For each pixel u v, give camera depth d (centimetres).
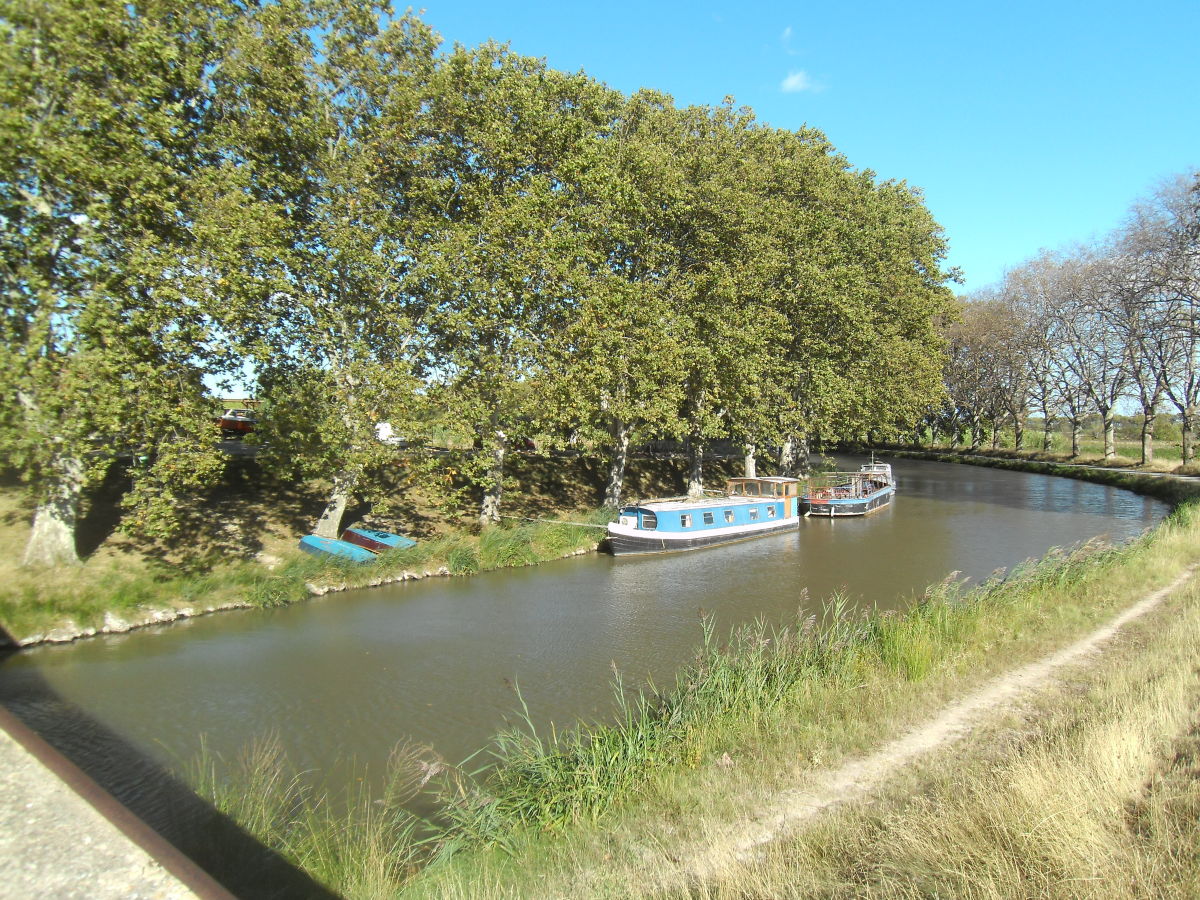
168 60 1919
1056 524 3550
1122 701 998
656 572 2567
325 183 2325
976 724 1019
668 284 3291
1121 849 618
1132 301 4309
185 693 1432
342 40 2322
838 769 904
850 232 4019
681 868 695
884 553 2878
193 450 2025
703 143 3422
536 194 2620
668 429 3164
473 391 2638
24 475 1806
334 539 2402
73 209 1870
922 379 4862
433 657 1642
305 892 721
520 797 897
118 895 518
